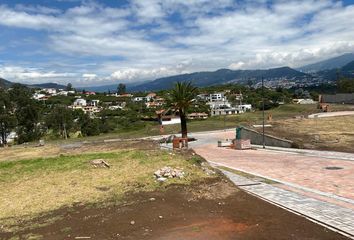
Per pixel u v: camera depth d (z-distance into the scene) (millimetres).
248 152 34688
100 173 19844
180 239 10516
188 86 48688
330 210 13156
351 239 10281
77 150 38469
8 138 97062
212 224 11719
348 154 28656
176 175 18047
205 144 44750
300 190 16688
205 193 15453
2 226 12570
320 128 51781
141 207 13727
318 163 24984
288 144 37469
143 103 179125
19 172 21484
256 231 10977
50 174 20422
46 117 94375
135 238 10750
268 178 19906
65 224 12312
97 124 95438
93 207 14109
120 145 41000
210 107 127250
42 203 15133
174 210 13281
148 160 22266
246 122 69562
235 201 14422
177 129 64938
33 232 11719
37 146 47406
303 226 11375
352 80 154000
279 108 93312
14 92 86625
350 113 70875
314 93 148000
